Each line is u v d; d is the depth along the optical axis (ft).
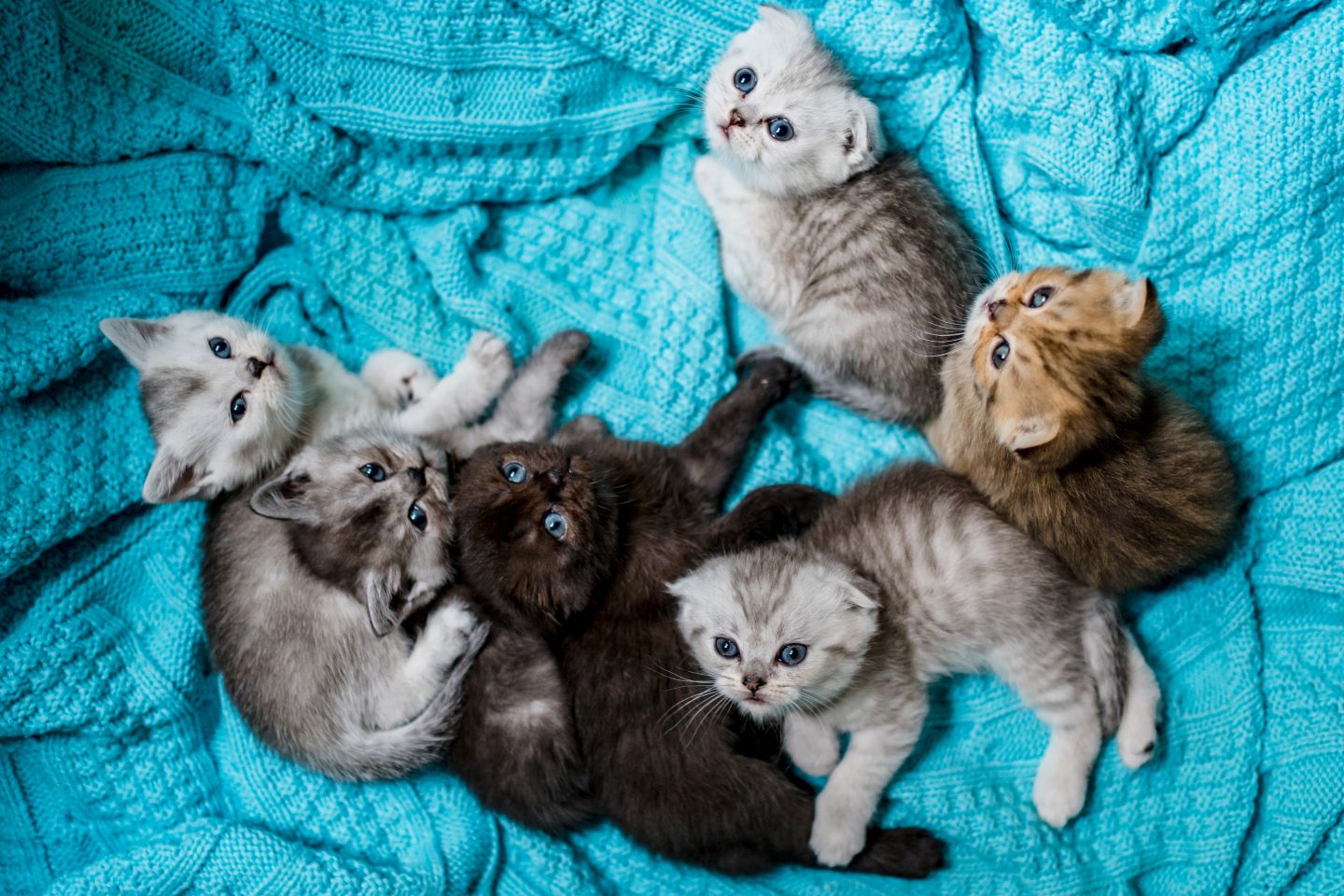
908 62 1.99
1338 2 1.93
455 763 1.95
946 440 1.99
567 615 1.89
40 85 1.96
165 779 2.00
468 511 1.90
